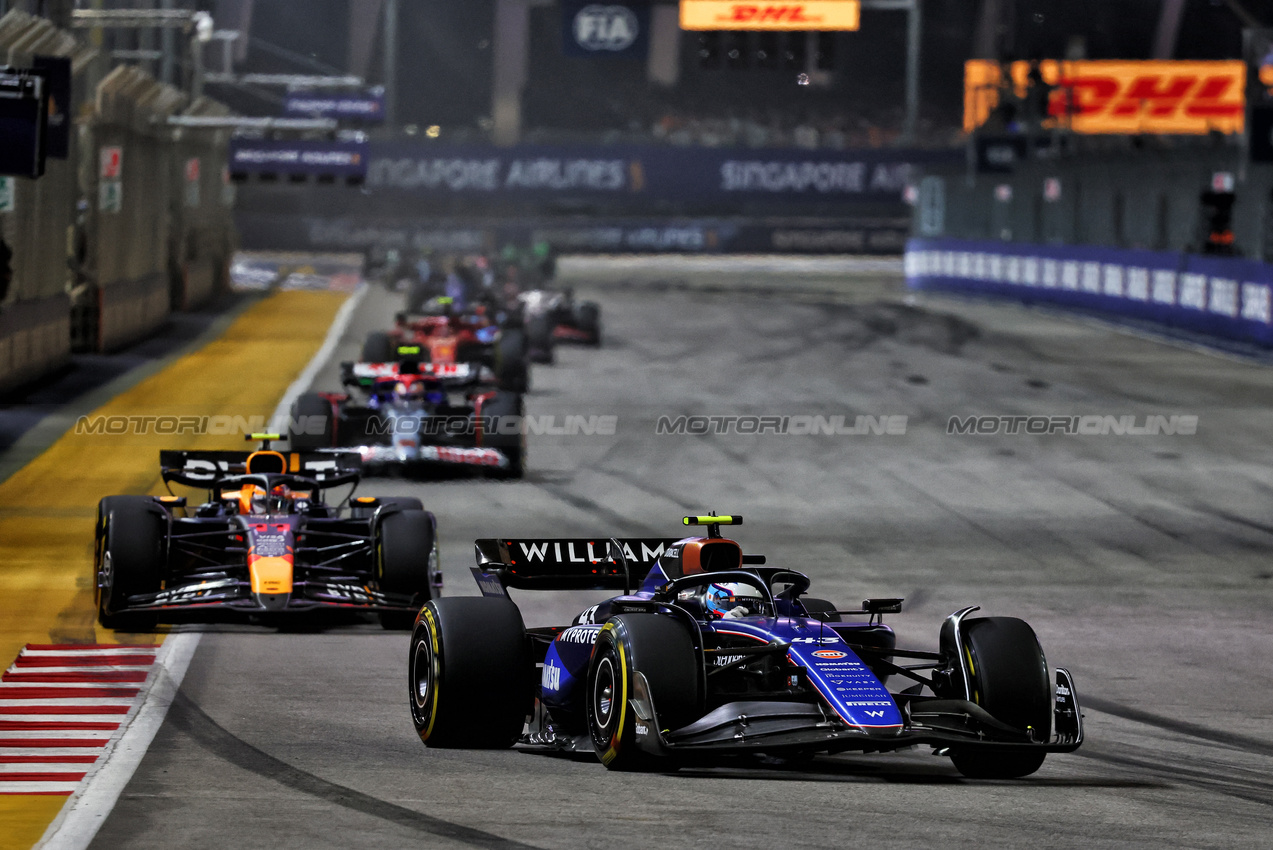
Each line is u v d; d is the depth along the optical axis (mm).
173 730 33969
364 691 38750
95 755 31750
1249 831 26422
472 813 26656
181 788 28625
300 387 108938
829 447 93188
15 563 56250
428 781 29188
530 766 30672
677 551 34000
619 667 28984
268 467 50375
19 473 76562
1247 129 156375
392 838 25016
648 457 88438
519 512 70688
